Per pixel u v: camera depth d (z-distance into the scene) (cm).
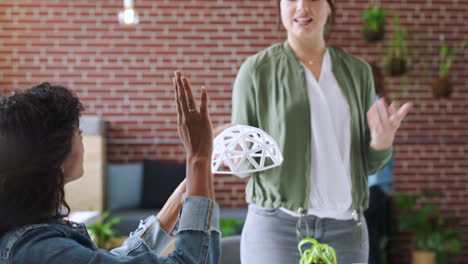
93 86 597
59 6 595
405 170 604
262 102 216
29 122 115
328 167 211
